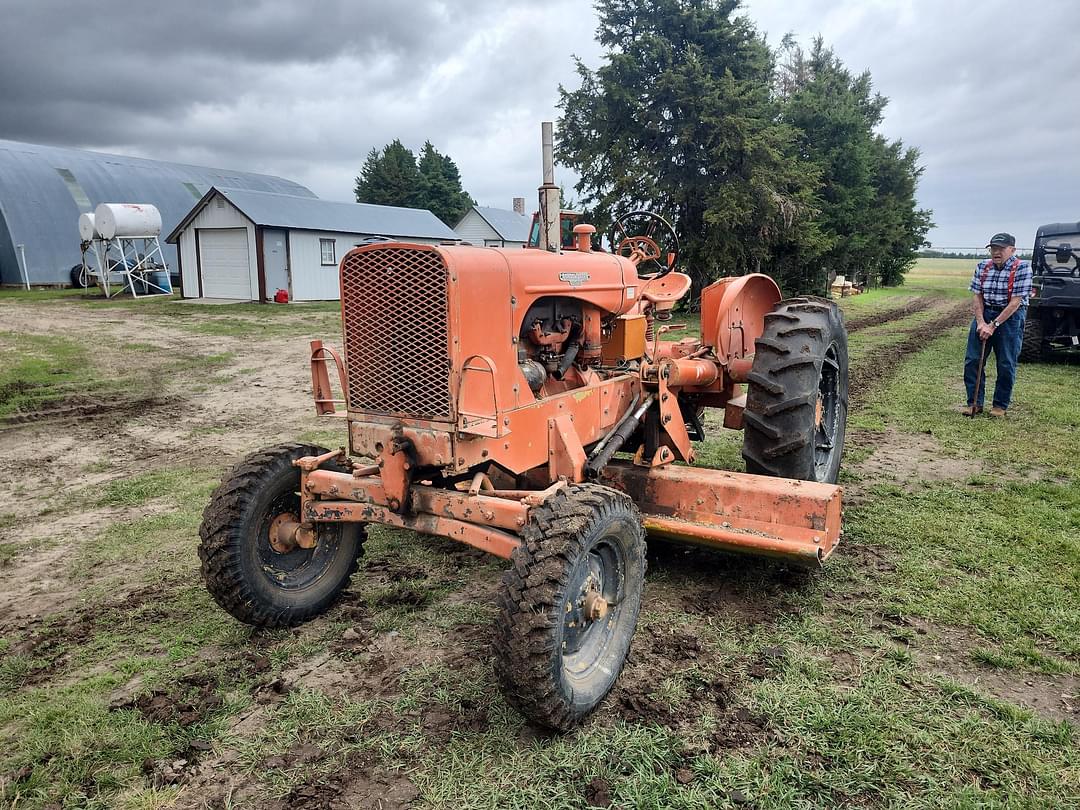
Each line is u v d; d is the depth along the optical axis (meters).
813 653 3.16
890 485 5.28
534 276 3.23
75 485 5.73
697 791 2.35
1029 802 2.28
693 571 3.97
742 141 18.47
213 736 2.68
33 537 4.69
